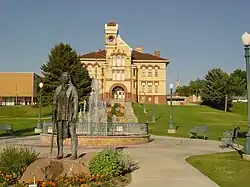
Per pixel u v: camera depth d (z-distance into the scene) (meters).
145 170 14.88
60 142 13.76
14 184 11.53
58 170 12.59
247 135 18.02
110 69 108.56
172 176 13.64
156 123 51.78
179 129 43.03
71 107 13.74
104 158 12.98
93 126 27.27
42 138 27.08
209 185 12.17
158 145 25.70
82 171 12.68
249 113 17.91
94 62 110.81
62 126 13.73
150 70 114.75
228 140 25.06
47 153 19.06
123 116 61.22
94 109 47.41
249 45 17.78
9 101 124.88
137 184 12.20
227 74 106.25
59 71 77.88
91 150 22.00
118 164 13.19
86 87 78.44
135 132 27.81
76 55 82.81
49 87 77.12
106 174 12.64
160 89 114.75
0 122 54.75
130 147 24.09
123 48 109.06
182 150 22.47
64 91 13.78
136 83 112.75
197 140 30.12
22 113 78.88
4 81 125.25
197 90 140.25
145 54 118.00
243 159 17.88
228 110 103.44
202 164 16.44
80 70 80.31
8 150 13.81
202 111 80.44
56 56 79.88
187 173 14.27
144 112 70.19
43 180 11.51
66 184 11.31
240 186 12.10
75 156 13.68
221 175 13.88
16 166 12.69
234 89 103.06
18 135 35.34
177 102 116.06
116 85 108.56
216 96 102.81
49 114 75.94
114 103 80.31
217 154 20.22
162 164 16.52
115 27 109.06
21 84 125.56
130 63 109.19
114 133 27.20
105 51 113.31
